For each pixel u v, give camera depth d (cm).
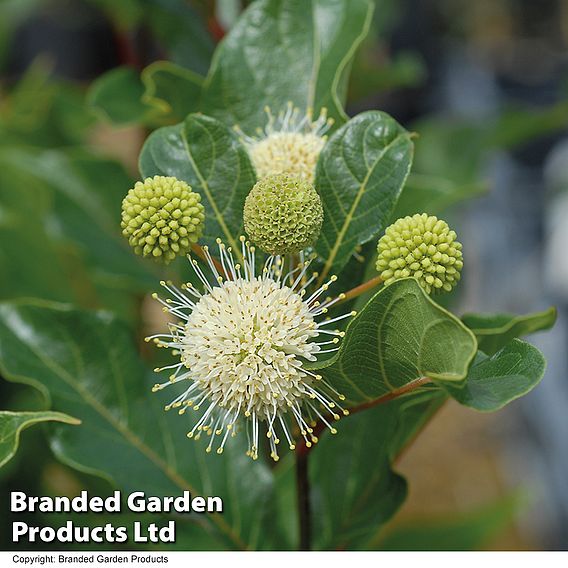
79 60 128
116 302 50
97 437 36
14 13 73
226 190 33
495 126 61
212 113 36
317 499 37
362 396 32
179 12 43
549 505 72
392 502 36
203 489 37
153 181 32
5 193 49
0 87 74
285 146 34
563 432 72
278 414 32
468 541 47
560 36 132
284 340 32
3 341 36
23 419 32
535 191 95
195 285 35
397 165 33
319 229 32
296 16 36
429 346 30
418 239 31
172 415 37
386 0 85
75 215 45
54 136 54
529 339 82
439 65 114
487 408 30
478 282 95
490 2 134
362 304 35
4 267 50
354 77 48
